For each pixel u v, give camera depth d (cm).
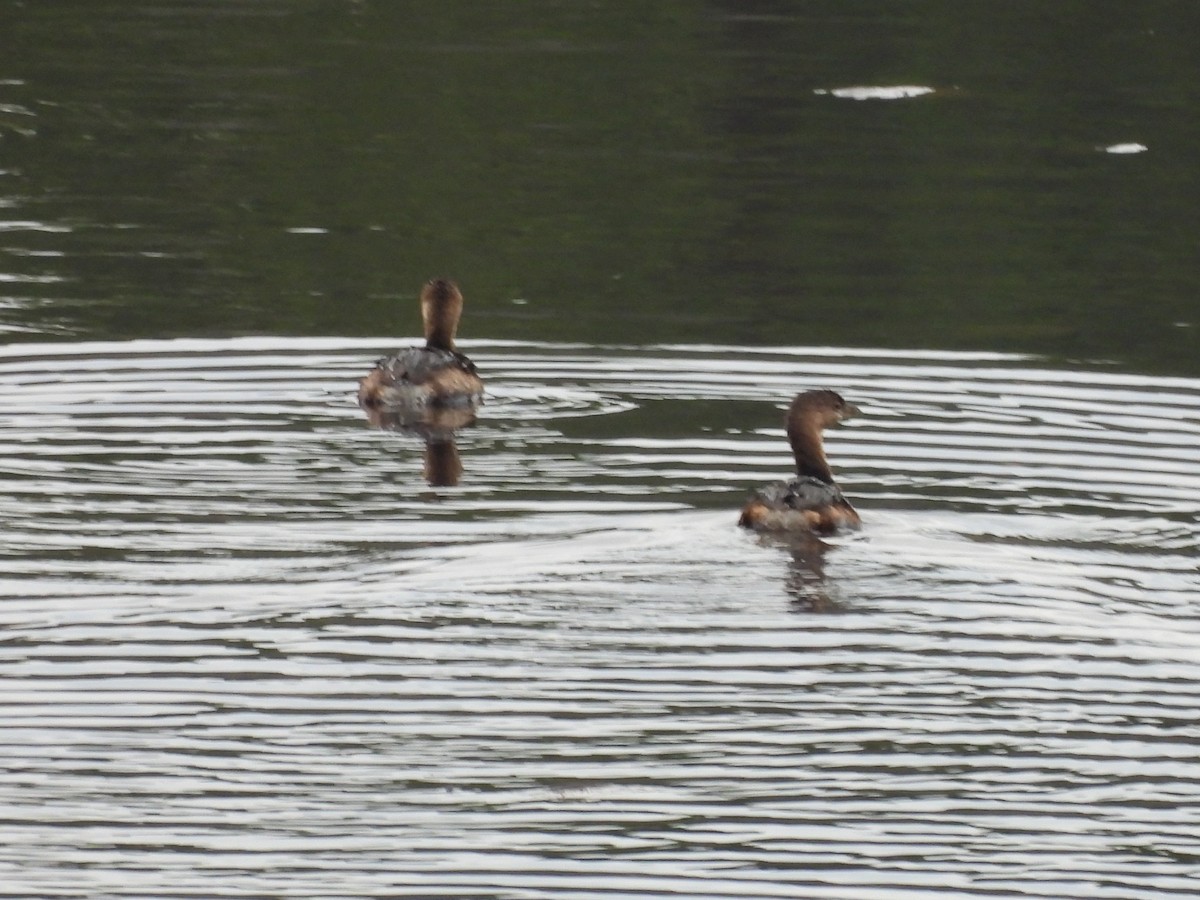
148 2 5669
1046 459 2636
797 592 2139
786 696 1923
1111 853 1694
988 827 1727
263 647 2014
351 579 2181
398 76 4944
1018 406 2905
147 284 3522
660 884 1645
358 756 1817
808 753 1834
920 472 2583
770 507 2320
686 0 5741
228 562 2220
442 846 1692
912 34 5375
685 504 2434
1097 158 4406
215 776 1783
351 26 5428
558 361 3144
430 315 3161
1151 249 3850
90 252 3706
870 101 4797
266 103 4712
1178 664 1997
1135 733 1870
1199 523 2388
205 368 3048
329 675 1956
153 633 2041
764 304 3488
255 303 3438
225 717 1873
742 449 2678
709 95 4825
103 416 2775
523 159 4362
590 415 2847
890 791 1775
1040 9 5625
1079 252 3819
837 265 3722
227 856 1670
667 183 4203
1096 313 3456
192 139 4450
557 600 2130
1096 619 2094
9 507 2388
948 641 2038
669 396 2952
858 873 1662
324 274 3644
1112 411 2883
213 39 5281
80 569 2194
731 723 1872
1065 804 1764
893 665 1991
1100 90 4897
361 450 2653
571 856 1681
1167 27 5447
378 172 4259
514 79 4931
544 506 2425
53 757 1805
